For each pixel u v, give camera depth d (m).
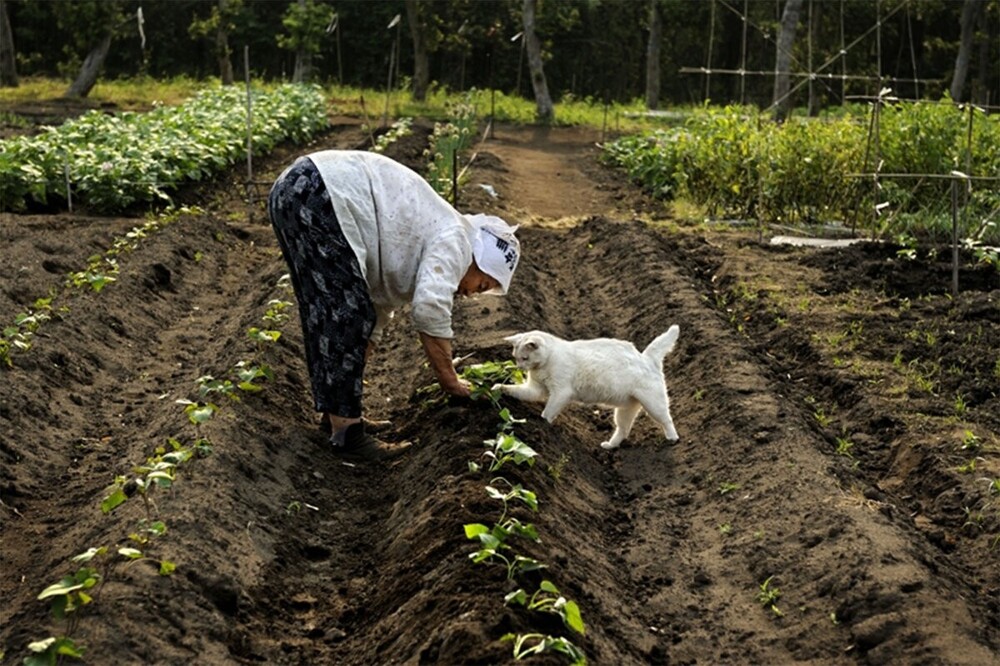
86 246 12.72
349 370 7.32
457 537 5.76
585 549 6.22
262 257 13.98
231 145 20.09
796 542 6.28
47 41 46.47
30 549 6.26
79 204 16.34
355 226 7.04
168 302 11.48
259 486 6.77
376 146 22.09
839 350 9.77
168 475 5.78
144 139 19.20
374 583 5.95
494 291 7.40
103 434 8.12
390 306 7.61
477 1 47.12
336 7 47.72
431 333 7.18
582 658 4.56
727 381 8.56
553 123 36.38
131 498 6.27
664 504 7.11
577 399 7.55
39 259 11.78
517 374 7.78
